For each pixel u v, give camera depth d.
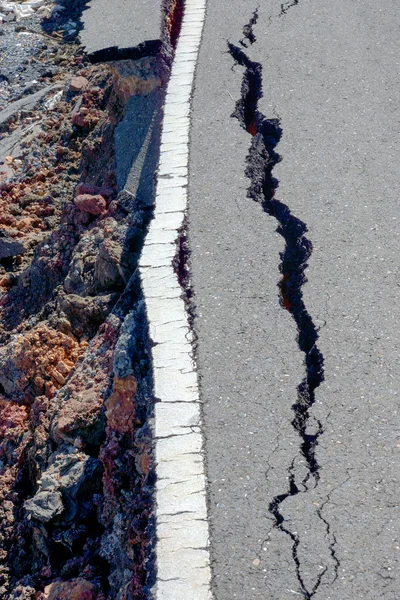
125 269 6.89
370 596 3.29
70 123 11.15
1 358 7.18
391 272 5.14
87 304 6.93
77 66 13.16
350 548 3.48
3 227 9.66
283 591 3.34
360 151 6.39
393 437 4.00
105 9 9.29
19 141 11.54
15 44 14.05
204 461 3.93
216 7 9.15
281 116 6.93
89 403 5.71
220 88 7.45
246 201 5.93
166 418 4.20
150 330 4.81
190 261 5.34
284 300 5.12
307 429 4.09
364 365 4.44
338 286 5.04
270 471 3.86
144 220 7.24
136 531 4.55
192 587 3.38
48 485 5.42
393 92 7.15
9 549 5.75
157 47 8.27
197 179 6.21
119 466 5.09
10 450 6.56
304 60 7.75
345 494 3.72
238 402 4.26
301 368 4.46
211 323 4.82
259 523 3.62
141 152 8.23
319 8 8.82
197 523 3.64
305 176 6.16
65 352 6.82
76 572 5.10
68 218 8.63
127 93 8.68
